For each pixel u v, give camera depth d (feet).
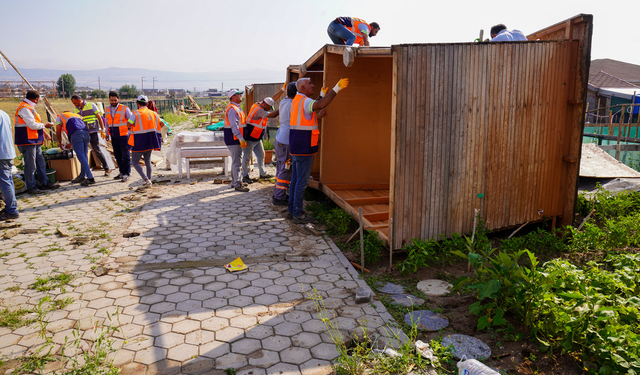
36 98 25.95
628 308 9.62
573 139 17.76
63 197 25.66
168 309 11.69
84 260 15.44
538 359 9.43
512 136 16.62
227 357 9.40
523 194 17.40
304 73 23.67
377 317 11.28
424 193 15.23
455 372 8.98
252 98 51.26
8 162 20.54
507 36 17.56
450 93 15.06
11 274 14.17
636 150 32.71
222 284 13.39
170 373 8.82
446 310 11.84
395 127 14.28
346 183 22.31
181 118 103.45
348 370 8.76
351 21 22.85
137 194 26.32
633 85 72.28
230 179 31.12
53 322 10.99
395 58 13.92
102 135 34.78
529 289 10.46
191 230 19.12
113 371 8.59
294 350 9.70
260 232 18.88
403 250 15.23
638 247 16.67
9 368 9.03
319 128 22.47
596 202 20.79
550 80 16.97
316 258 15.71
